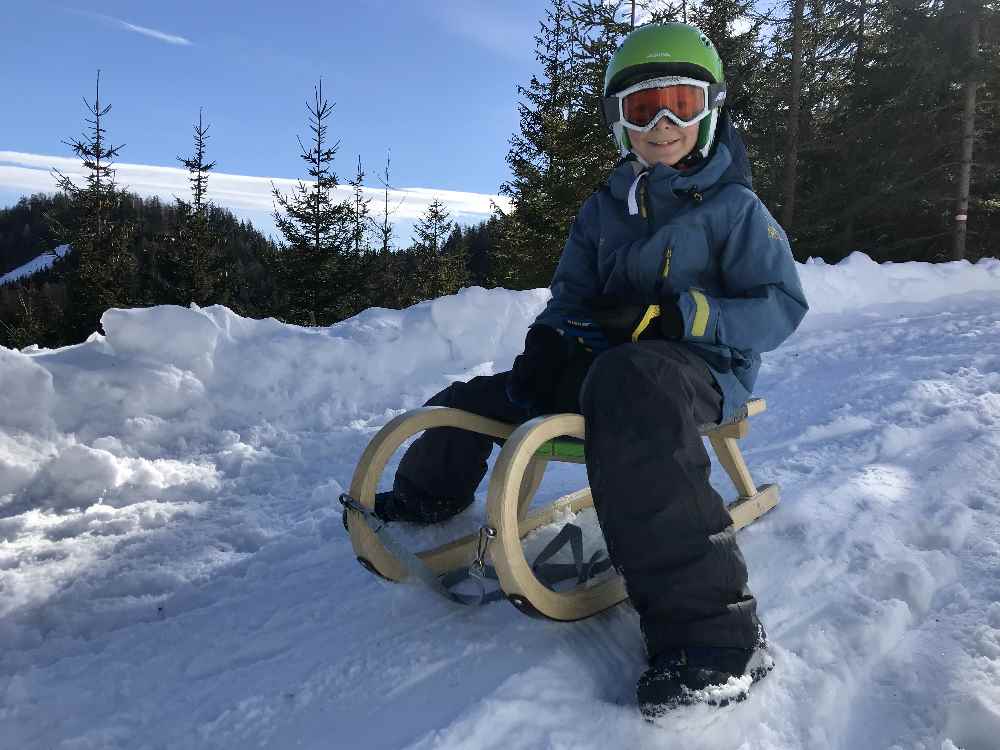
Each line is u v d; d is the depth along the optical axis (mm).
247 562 2201
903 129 16312
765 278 1852
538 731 1286
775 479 2576
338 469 3162
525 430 1503
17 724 1413
